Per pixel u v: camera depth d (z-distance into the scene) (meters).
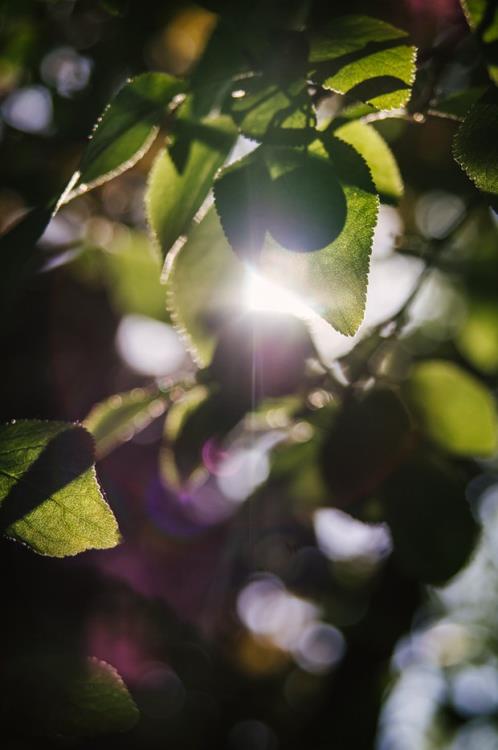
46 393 0.66
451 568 0.40
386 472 0.40
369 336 0.42
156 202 0.35
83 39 0.59
